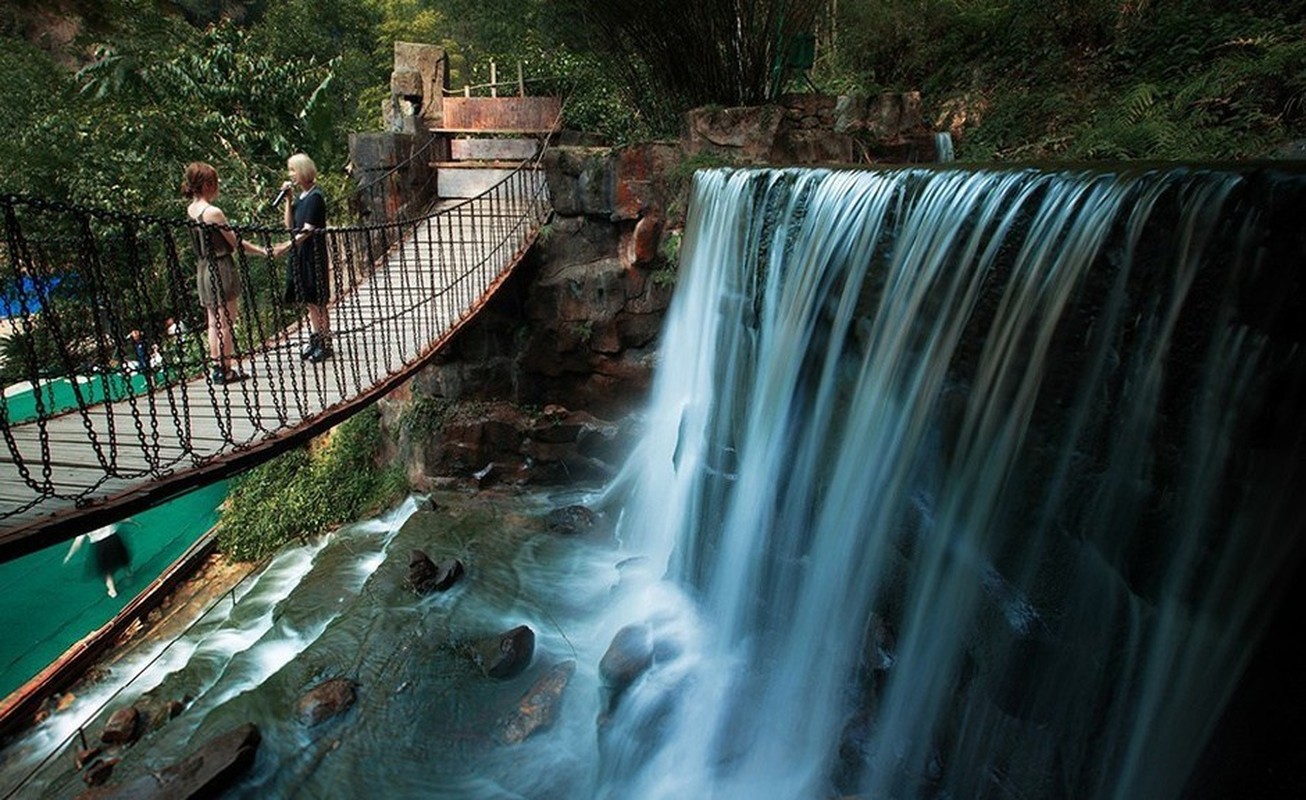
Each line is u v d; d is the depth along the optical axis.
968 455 3.74
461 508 8.18
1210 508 2.71
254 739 4.67
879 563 4.28
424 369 8.57
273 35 17.78
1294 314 2.41
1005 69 9.88
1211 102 6.99
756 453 5.65
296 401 4.67
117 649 6.55
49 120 11.37
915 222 4.26
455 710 5.07
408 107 10.31
